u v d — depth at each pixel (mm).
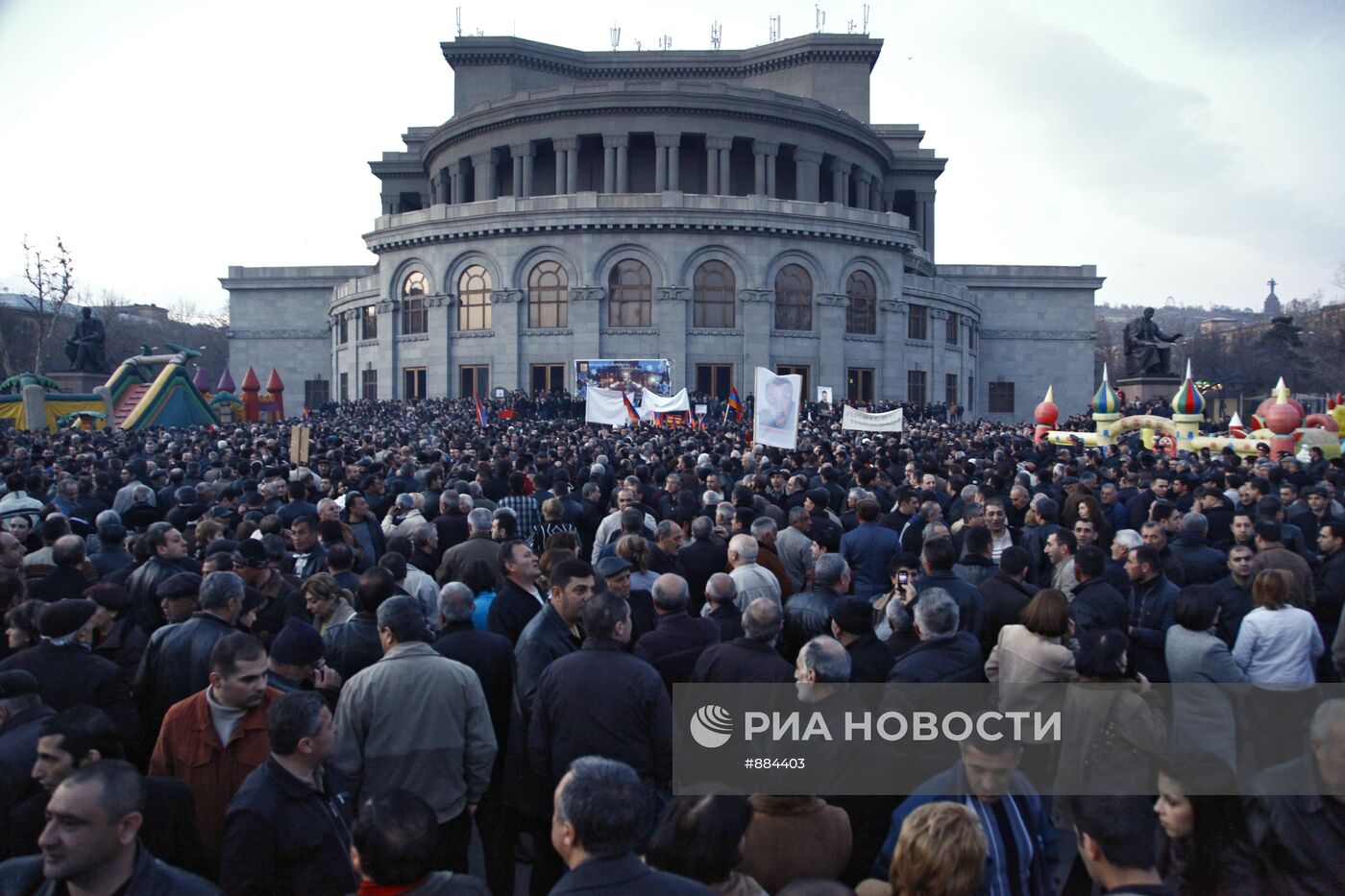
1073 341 71312
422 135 77250
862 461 16453
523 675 6379
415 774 5621
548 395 44500
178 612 6824
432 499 12734
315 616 7578
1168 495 13609
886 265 54906
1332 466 17953
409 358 54844
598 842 3711
